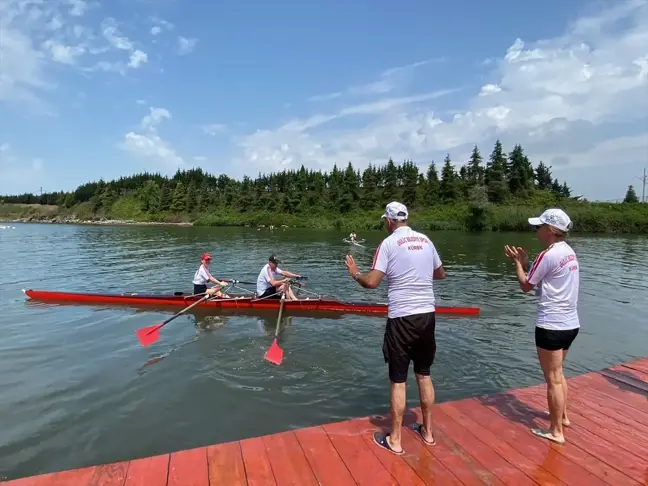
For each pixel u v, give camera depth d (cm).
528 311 1168
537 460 380
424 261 381
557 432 409
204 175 11550
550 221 391
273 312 1147
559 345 390
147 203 9900
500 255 2631
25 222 10419
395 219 395
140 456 499
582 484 346
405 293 375
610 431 434
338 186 7938
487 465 372
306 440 412
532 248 3131
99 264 2159
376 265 382
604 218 5344
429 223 5762
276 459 380
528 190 6919
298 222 6988
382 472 361
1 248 3044
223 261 2303
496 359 798
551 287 389
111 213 10094
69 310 1162
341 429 434
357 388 673
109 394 652
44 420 577
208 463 374
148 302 1221
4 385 682
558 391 400
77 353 827
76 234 4909
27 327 999
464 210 6200
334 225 6488
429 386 398
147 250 2922
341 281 1655
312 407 611
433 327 384
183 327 1005
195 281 1207
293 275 1234
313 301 1159
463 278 1733
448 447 400
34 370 743
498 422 450
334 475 356
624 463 376
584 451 395
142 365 766
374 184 7656
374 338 920
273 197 8131
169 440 531
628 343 918
